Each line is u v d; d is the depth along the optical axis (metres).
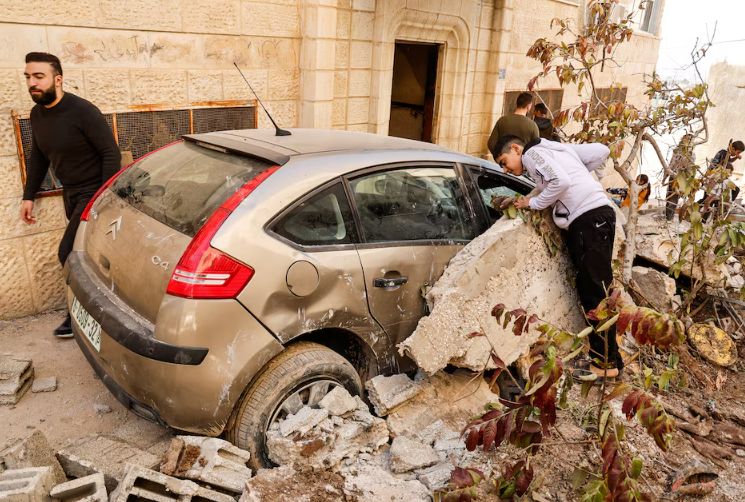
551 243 3.65
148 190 3.04
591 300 3.59
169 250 2.58
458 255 3.31
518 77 9.36
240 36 5.55
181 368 2.44
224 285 2.46
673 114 4.80
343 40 6.48
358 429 2.88
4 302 4.48
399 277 3.10
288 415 2.75
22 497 2.12
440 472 2.75
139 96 4.95
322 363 2.82
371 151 3.20
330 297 2.80
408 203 3.24
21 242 4.46
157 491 2.45
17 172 4.32
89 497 2.28
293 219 2.72
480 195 3.64
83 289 2.89
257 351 2.58
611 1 5.04
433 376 3.52
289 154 2.97
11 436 3.03
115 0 4.59
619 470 2.35
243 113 5.82
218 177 2.86
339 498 2.52
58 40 4.35
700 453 3.29
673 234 5.53
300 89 6.27
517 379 3.82
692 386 4.03
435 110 8.41
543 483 2.88
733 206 4.59
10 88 4.16
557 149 3.50
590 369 3.71
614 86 5.07
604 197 3.49
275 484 2.47
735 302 4.91
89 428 3.17
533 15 9.20
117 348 2.62
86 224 3.33
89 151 4.02
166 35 5.00
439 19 7.49
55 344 4.12
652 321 2.18
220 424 2.60
